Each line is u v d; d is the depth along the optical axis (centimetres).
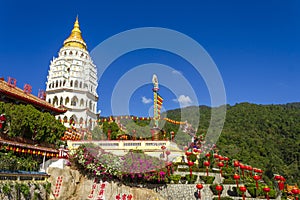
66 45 4603
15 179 1405
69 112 3597
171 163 2058
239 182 2267
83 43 4712
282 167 4981
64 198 1582
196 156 2238
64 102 3919
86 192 1648
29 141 1850
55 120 2061
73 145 2100
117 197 1633
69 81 4059
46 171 1716
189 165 2091
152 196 1672
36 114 1869
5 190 1261
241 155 4728
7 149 1653
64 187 1608
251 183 2309
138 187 1753
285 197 2698
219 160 2672
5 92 1898
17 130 1722
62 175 1652
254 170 2911
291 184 4512
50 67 4428
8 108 1702
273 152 5591
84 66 4162
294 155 5538
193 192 1977
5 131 1692
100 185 1666
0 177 1314
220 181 2277
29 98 2152
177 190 1936
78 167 1759
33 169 1719
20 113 1747
